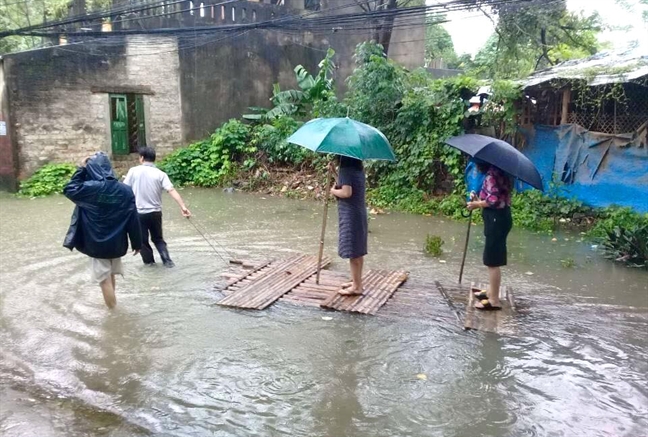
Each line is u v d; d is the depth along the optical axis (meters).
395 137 12.80
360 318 5.44
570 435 3.50
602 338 5.05
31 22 20.00
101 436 3.43
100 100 14.88
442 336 5.02
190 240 8.83
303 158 14.46
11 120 13.59
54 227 9.71
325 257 7.82
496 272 5.56
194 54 16.06
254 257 7.82
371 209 11.75
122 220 5.30
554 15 17.78
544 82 10.55
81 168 5.27
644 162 9.91
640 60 10.56
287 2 17.55
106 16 12.91
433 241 8.16
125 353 4.59
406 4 18.42
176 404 3.81
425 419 3.66
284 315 5.50
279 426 3.56
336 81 18.28
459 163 11.70
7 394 3.92
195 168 15.30
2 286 6.34
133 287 6.31
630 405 3.87
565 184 10.99
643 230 7.82
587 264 7.71
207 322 5.28
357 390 4.03
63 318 5.34
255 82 17.14
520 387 4.11
